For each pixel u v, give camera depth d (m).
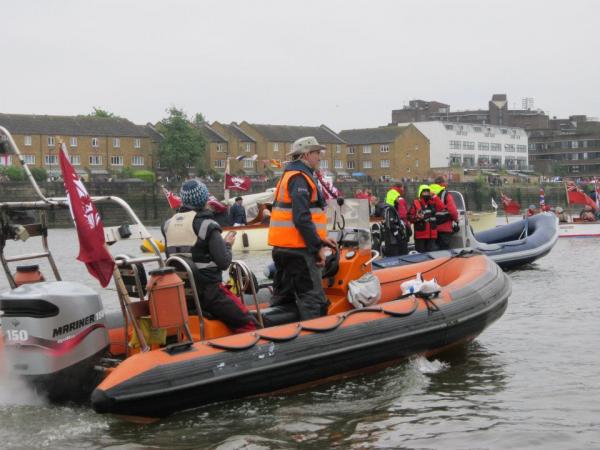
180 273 6.22
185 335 5.99
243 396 6.09
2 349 5.76
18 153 6.11
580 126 137.75
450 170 89.12
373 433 5.55
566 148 127.88
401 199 14.02
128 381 5.46
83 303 5.79
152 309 5.76
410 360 7.40
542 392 6.55
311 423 5.76
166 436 5.47
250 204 27.00
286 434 5.52
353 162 90.56
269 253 23.30
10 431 5.49
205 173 73.94
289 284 6.94
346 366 6.66
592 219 28.33
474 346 8.43
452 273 8.90
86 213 5.52
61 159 5.47
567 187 28.59
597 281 14.10
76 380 5.74
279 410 6.07
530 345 8.42
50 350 5.58
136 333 5.88
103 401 5.35
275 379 6.18
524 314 10.45
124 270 6.05
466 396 6.46
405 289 7.75
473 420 5.82
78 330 5.73
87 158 68.00
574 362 7.59
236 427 5.66
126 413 5.49
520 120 139.62
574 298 11.87
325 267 7.45
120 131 70.50
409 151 89.12
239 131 80.19
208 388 5.79
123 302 5.91
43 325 5.58
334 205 7.64
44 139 65.19
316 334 6.51
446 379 7.02
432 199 14.32
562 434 5.47
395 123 116.06
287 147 82.00
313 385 6.60
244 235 23.88
